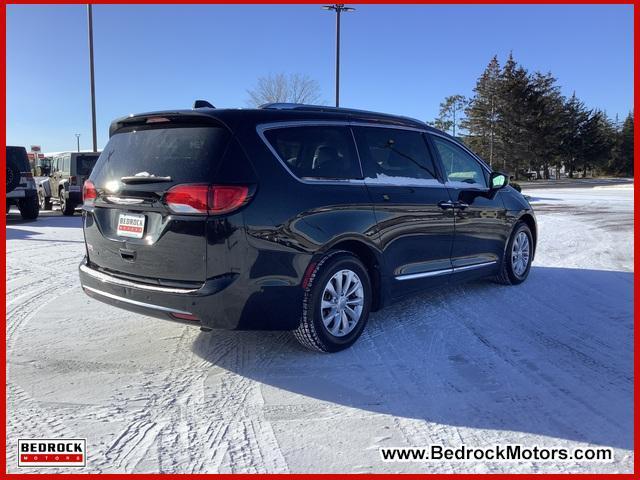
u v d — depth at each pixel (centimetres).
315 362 392
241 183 351
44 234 1162
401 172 470
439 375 370
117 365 387
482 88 6669
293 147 389
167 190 358
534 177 7019
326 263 389
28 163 1473
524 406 326
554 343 433
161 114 380
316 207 385
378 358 400
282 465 264
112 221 400
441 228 500
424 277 484
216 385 354
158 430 296
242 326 359
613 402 332
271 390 347
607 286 629
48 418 309
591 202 2077
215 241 344
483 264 569
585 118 7438
